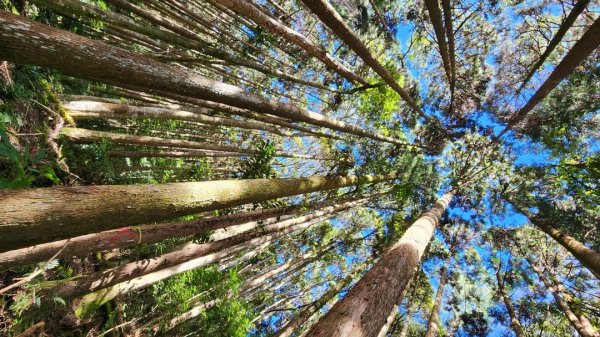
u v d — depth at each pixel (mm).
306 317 9328
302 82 8414
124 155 7602
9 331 4234
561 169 10805
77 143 6188
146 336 7582
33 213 1914
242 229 9547
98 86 8992
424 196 13648
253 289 13266
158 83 3057
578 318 8844
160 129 10352
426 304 15242
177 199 2943
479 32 13906
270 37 8133
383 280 3590
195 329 8703
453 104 15000
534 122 12828
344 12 11742
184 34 7180
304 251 17703
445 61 8812
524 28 13156
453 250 14820
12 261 3379
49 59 2213
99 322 6727
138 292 8352
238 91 4051
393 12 12438
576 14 6219
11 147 2361
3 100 4898
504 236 14023
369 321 2824
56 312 5500
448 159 14000
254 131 15258
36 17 6582
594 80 10844
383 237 14664
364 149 11859
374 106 12922
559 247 13117
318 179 6535
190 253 5895
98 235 4195
